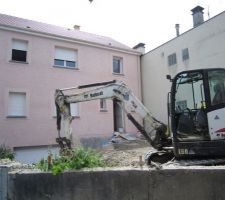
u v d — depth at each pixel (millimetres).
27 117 16641
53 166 5355
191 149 6699
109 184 4703
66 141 9078
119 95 8398
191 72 6977
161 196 4305
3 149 14453
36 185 5363
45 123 17203
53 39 18266
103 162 5867
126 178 4582
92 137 18688
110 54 20953
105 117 19797
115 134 12047
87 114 19031
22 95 16812
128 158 9930
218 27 15938
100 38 22922
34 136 16703
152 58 21422
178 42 18891
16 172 5648
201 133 6719
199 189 4078
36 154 16688
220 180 3967
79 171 4996
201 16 18656
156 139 7734
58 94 9562
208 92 6754
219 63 15781
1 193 5797
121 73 21547
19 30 16875
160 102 20375
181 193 4184
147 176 4434
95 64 20016
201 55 16969
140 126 7969
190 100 6938
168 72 19703
